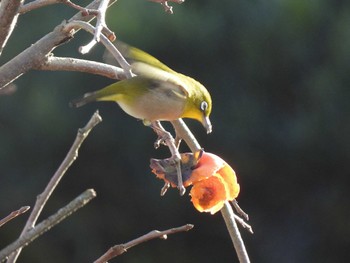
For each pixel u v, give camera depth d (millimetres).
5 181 18000
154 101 5227
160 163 4039
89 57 15984
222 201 4062
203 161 4113
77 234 18703
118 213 18734
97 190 18531
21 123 17312
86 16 3918
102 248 18812
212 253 19406
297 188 18938
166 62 17359
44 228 3098
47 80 17078
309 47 17984
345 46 17844
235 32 17641
